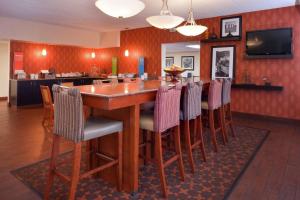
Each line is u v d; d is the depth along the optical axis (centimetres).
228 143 375
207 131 437
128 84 304
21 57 738
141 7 268
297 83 515
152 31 741
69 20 673
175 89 237
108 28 789
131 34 795
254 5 504
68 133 196
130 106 218
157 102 218
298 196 221
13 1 494
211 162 300
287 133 435
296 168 281
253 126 490
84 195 221
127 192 228
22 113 611
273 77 541
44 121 493
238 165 290
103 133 207
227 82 390
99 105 196
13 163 290
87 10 560
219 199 216
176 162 298
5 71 866
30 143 366
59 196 218
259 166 287
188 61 1334
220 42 608
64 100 194
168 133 319
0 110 652
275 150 343
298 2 481
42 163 290
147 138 282
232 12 562
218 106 360
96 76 881
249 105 578
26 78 730
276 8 524
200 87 294
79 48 893
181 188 235
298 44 507
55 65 827
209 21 615
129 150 225
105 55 905
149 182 247
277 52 518
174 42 693
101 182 247
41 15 615
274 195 222
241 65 580
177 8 521
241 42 576
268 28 536
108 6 254
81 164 288
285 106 533
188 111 270
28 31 695
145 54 763
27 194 221
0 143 365
